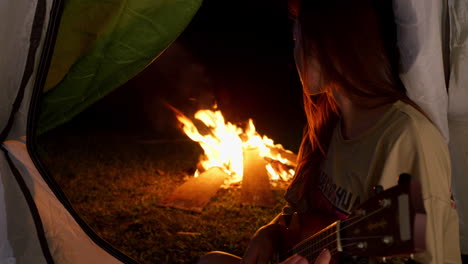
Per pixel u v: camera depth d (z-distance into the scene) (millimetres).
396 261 1480
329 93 1453
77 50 1777
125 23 1804
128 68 1896
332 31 1310
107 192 5508
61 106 1900
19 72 1470
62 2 1494
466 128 1819
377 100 1264
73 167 6422
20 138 1604
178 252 3967
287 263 1286
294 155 6492
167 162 6887
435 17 1408
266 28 16516
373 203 1030
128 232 4363
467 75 1706
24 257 1414
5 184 1451
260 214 4871
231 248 4078
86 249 1602
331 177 1492
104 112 10375
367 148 1291
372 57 1297
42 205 1551
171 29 1847
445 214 1161
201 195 5246
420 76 1428
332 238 1193
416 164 1157
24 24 1431
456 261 1235
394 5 1381
